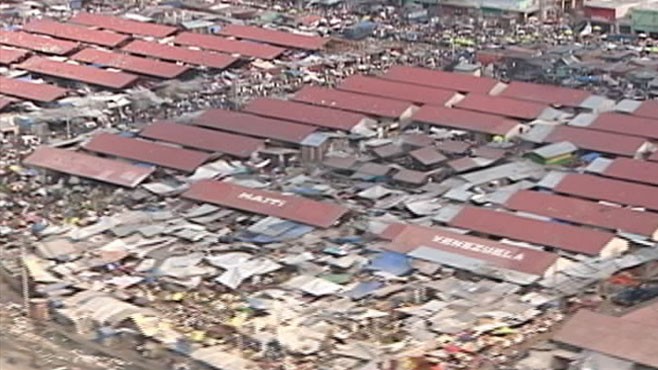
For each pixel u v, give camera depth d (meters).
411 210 151.25
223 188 157.38
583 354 112.69
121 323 123.88
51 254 141.00
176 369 115.69
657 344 111.75
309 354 117.25
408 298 128.38
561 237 139.62
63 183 166.12
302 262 137.25
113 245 143.12
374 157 172.12
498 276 131.75
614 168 161.75
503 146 176.50
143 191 161.25
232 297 130.00
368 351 117.38
